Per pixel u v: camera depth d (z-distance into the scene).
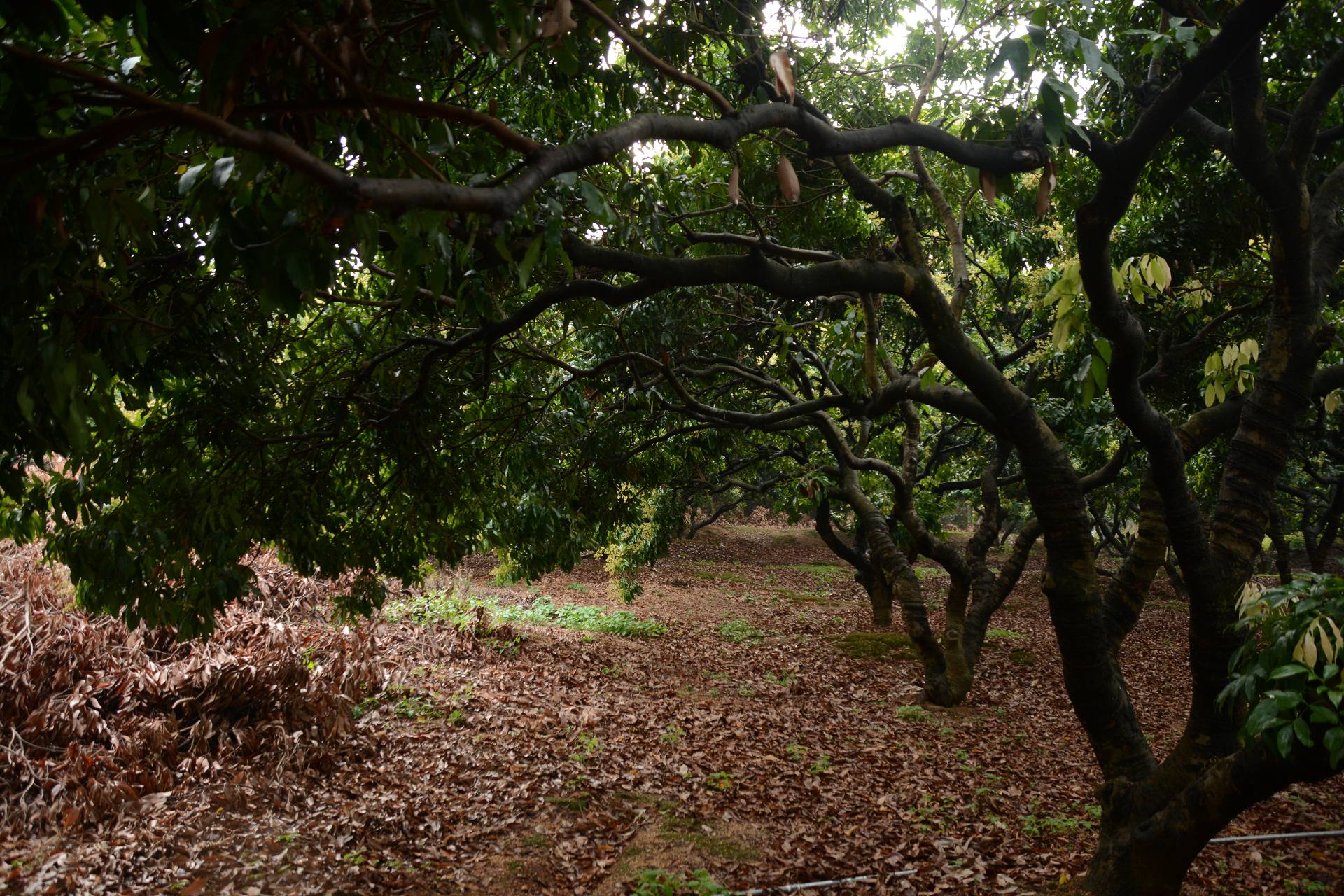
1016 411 3.78
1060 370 8.86
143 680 7.25
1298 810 6.38
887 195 3.71
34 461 2.58
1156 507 4.64
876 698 10.05
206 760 6.62
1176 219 6.94
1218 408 4.73
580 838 5.95
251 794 6.33
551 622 14.61
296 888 5.14
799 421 8.66
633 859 5.63
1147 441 3.75
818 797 6.81
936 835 6.05
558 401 7.78
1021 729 8.81
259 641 8.64
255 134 1.10
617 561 15.02
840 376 7.18
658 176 4.31
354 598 5.03
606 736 8.10
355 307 4.66
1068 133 2.86
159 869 5.27
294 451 4.11
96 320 2.21
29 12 1.35
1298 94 5.64
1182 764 3.78
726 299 8.58
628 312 7.64
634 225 3.45
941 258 10.57
